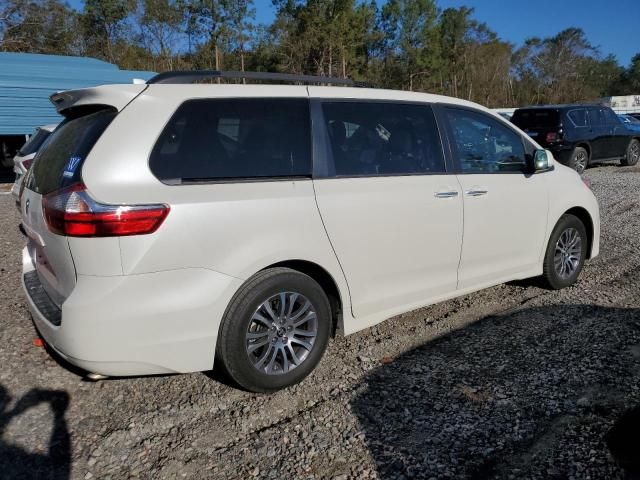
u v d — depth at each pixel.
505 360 3.76
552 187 4.88
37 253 3.49
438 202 3.95
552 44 71.12
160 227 2.80
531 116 13.91
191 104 3.10
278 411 3.17
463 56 56.88
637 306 4.72
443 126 4.18
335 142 3.57
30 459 2.74
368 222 3.58
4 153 15.44
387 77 49.56
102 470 2.67
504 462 2.69
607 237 7.27
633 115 25.73
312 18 38.38
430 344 4.06
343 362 3.78
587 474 2.58
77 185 2.77
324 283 3.58
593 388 3.35
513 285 5.37
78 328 2.74
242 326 3.11
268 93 3.39
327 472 2.64
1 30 36.97
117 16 39.38
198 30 37.44
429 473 2.62
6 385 3.42
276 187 3.24
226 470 2.67
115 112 2.95
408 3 48.03
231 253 3.02
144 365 2.87
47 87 14.15
